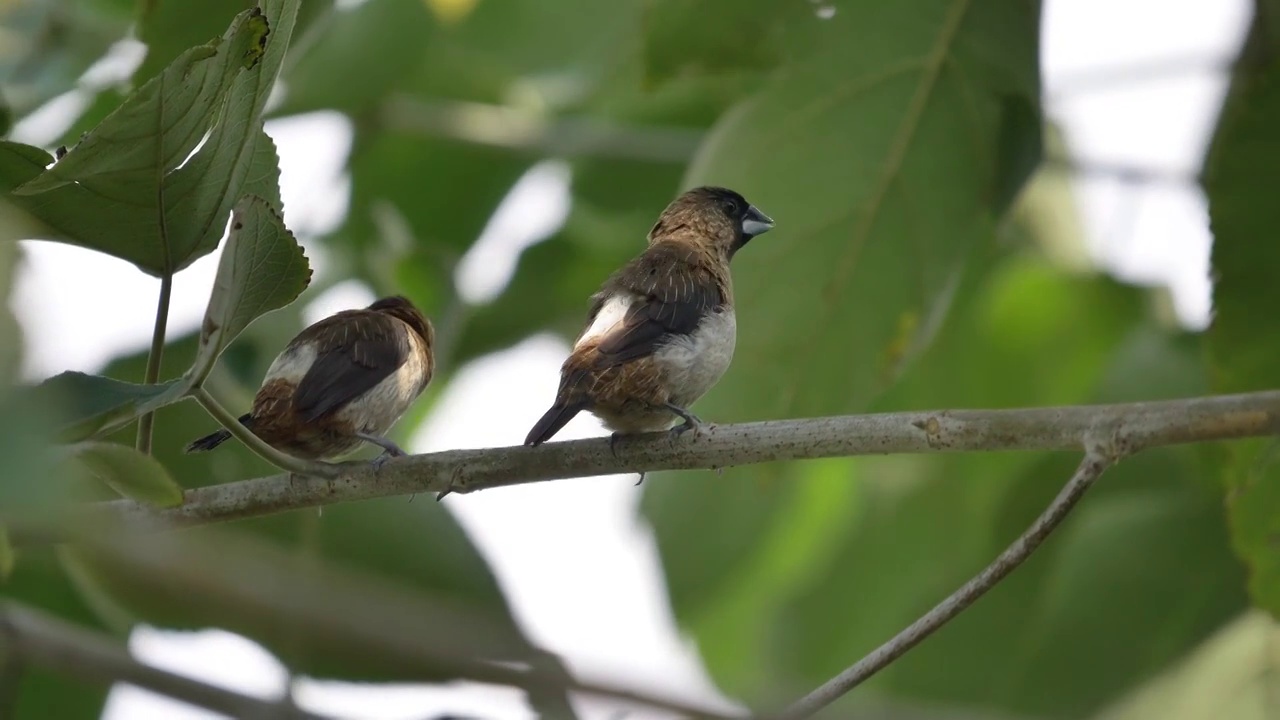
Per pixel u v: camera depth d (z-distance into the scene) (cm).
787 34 1091
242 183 713
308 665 757
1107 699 1213
